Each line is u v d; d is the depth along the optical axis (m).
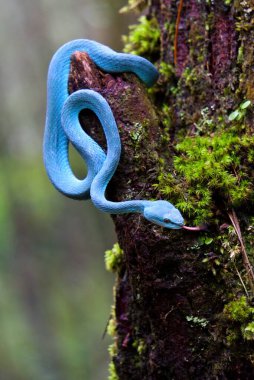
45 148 4.32
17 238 22.30
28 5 21.02
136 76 4.04
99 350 19.39
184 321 3.74
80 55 4.00
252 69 3.82
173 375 3.88
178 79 4.42
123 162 3.84
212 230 3.70
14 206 22.52
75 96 3.93
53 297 21.92
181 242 3.67
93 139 3.99
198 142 3.94
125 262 4.03
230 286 3.63
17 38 21.94
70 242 22.58
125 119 3.86
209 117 4.13
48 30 21.19
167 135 4.14
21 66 23.12
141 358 4.17
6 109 23.73
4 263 21.84
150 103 4.07
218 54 4.09
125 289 4.35
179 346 3.80
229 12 4.00
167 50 4.59
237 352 3.62
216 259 3.66
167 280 3.72
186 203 3.71
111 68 3.99
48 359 19.59
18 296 21.58
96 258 22.25
